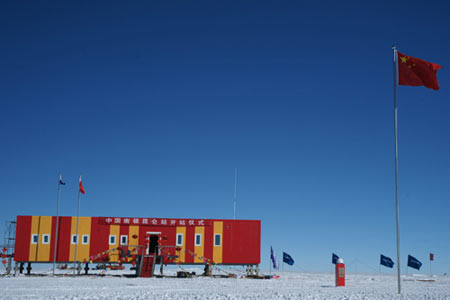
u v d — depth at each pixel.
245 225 47.41
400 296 22.89
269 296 22.08
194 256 46.22
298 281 42.38
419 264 60.94
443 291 28.50
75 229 45.94
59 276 43.59
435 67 24.92
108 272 52.28
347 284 37.50
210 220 47.09
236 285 32.59
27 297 19.95
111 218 46.31
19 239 45.22
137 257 44.22
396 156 24.34
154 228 46.50
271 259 50.38
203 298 20.50
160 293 23.42
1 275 43.97
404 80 25.25
